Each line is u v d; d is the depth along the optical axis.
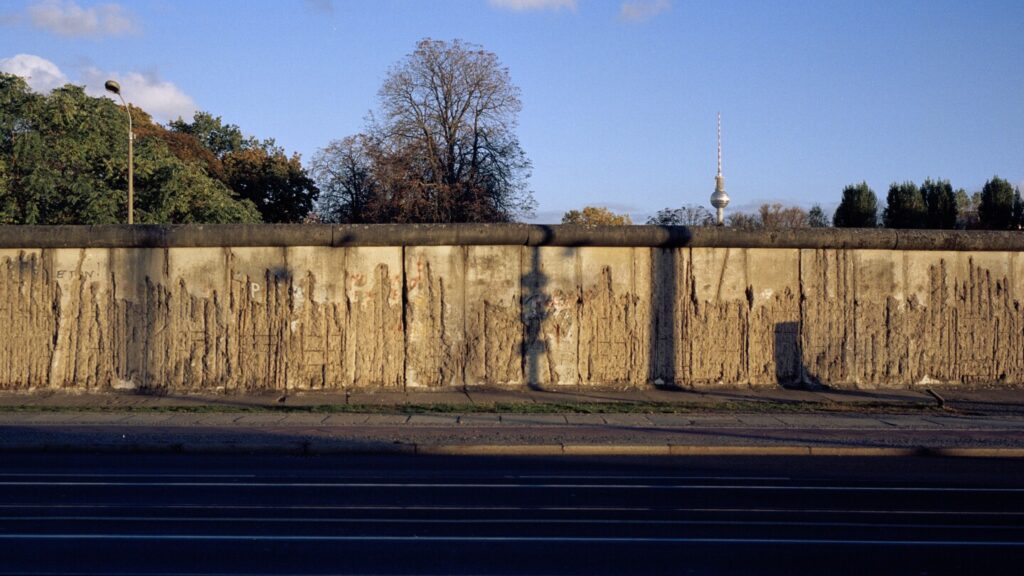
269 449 14.14
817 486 11.36
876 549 8.10
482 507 9.88
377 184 47.12
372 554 7.79
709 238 20.08
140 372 19.55
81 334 19.50
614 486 11.30
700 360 20.22
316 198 62.06
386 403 18.44
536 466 12.98
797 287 20.39
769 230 20.33
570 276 20.08
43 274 19.48
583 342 20.09
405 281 19.84
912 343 20.52
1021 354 20.72
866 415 17.44
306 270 19.70
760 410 17.94
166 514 9.41
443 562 7.56
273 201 61.62
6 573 7.13
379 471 12.45
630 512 9.66
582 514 9.54
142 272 19.56
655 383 20.12
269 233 19.47
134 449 14.14
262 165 61.22
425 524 8.99
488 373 19.92
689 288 20.22
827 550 8.05
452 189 45.34
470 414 17.30
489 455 14.09
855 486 11.36
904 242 20.38
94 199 32.91
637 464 13.20
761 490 11.05
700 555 7.86
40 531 8.60
